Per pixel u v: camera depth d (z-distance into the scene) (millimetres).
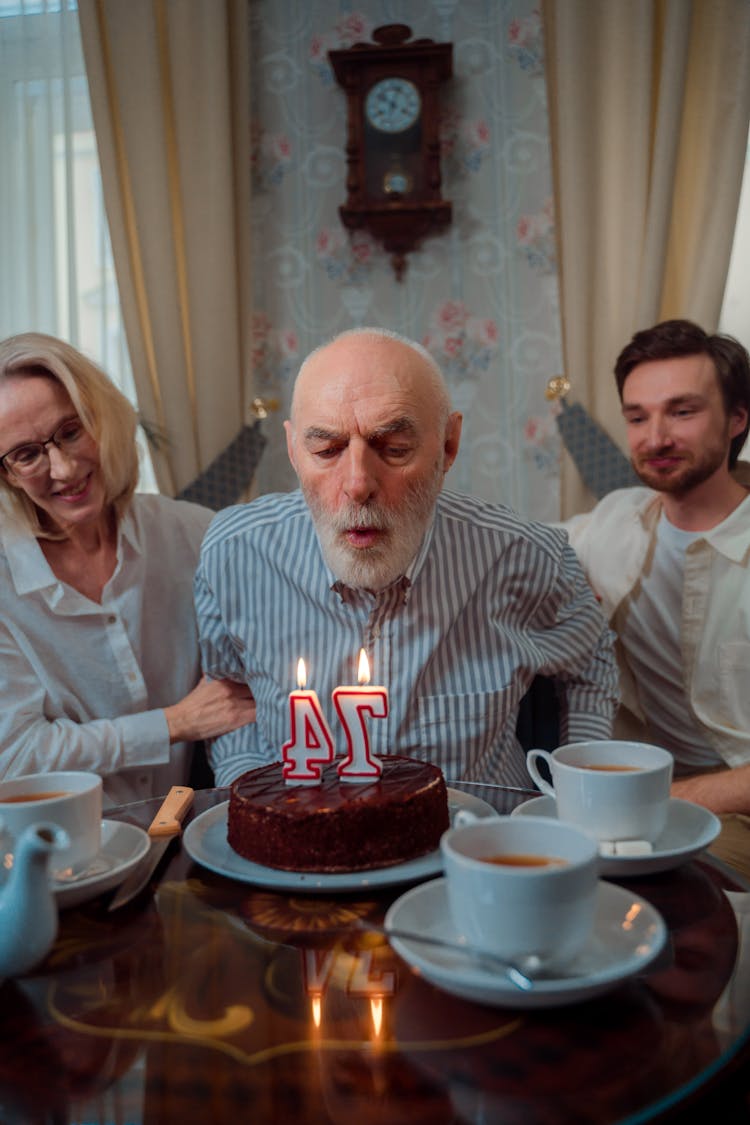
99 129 2656
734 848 1563
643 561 1969
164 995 758
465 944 763
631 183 2602
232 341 2711
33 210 2842
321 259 2861
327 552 1370
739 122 2543
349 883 916
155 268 2676
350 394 1295
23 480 1571
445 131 2814
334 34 2822
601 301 2652
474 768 1505
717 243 2572
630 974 698
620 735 2100
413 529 1355
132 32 2645
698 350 1857
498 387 2842
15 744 1583
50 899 804
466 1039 684
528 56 2773
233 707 1626
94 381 1604
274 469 2914
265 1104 619
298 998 749
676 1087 620
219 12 2625
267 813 972
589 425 2652
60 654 1676
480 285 2828
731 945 809
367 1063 658
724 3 2539
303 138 2844
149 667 1772
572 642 1617
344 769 1064
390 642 1471
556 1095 617
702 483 1895
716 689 1896
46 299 2877
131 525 1718
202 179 2684
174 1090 636
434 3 2789
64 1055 681
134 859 958
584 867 705
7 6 2822
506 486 2861
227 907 918
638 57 2561
